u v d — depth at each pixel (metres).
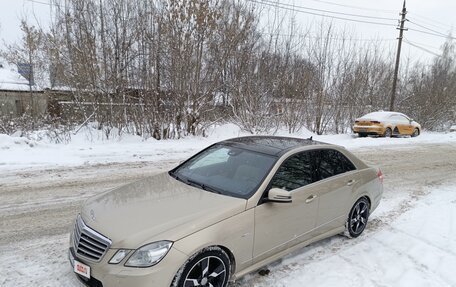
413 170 10.77
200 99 14.77
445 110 24.66
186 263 3.12
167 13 13.74
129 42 14.48
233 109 16.69
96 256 3.11
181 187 4.10
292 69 18.59
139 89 14.20
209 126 15.59
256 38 17.17
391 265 4.48
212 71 14.87
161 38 13.98
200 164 4.66
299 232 4.29
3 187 7.07
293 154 4.41
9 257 4.27
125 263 2.98
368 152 13.75
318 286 3.88
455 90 26.05
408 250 4.94
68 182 7.62
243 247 3.61
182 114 14.59
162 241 3.05
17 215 5.66
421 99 24.84
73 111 14.30
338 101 20.22
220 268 3.42
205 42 14.47
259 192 3.82
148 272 2.94
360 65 20.97
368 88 22.36
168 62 14.09
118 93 14.27
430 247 5.08
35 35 18.44
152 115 14.07
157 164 9.77
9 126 12.88
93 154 10.48
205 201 3.68
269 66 17.73
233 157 4.49
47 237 4.89
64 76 14.82
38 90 18.84
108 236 3.13
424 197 7.79
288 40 18.52
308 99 19.08
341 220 4.97
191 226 3.24
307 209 4.32
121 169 8.99
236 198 3.74
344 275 4.16
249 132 16.52
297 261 4.43
